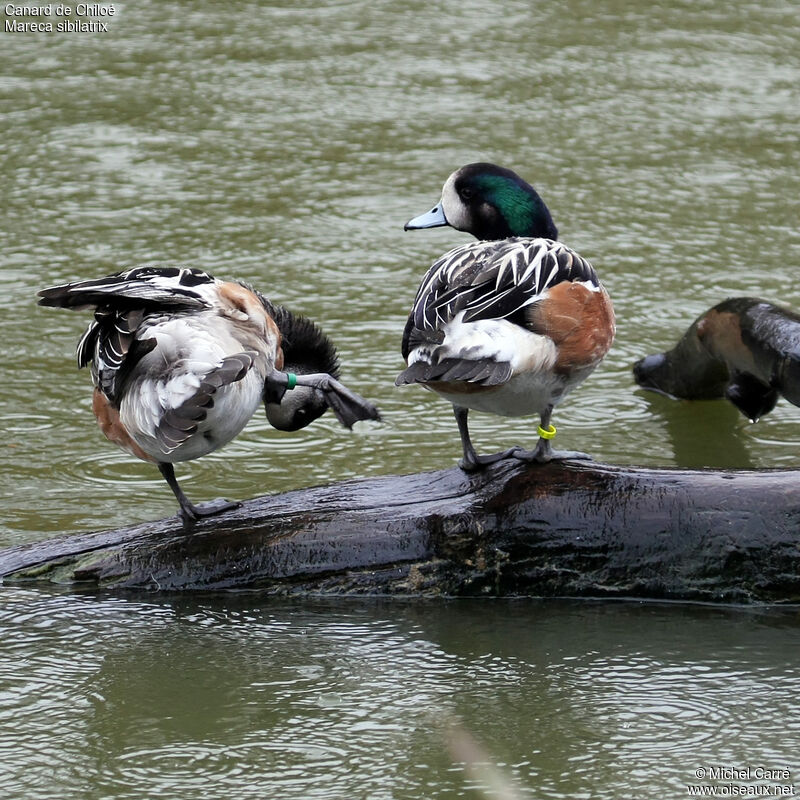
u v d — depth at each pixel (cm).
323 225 1894
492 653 894
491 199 1268
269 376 958
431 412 1394
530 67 2512
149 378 870
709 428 1364
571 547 966
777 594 958
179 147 2183
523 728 795
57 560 999
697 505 959
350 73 2486
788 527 952
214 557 984
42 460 1277
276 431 1351
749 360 1315
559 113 2309
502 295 928
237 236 1856
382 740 781
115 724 802
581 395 1445
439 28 2730
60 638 914
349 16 2800
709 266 1755
